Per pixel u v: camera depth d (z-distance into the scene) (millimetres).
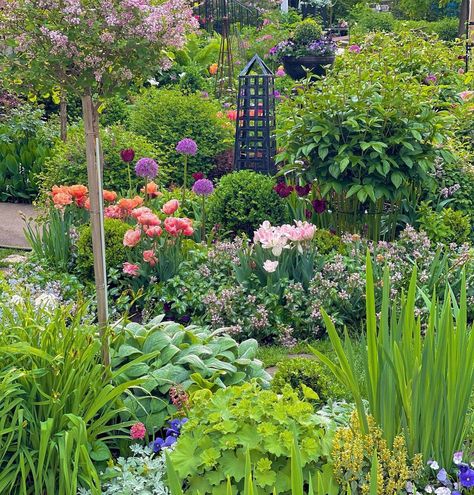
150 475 3133
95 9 3195
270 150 9109
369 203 7211
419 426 3037
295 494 2359
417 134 6684
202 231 7188
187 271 6145
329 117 6949
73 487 2920
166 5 3326
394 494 2928
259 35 19281
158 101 10930
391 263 6027
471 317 5828
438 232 7078
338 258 6047
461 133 9453
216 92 14859
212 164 10602
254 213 7156
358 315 5746
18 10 3203
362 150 6730
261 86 8953
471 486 2914
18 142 10547
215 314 5664
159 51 3422
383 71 8000
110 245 6219
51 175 8852
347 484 2857
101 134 9156
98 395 3344
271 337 5754
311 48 14977
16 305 3598
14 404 3090
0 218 9008
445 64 10430
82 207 6832
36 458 3162
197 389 3822
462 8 24297
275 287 5781
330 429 3184
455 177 7773
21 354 3314
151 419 3693
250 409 3043
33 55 3330
